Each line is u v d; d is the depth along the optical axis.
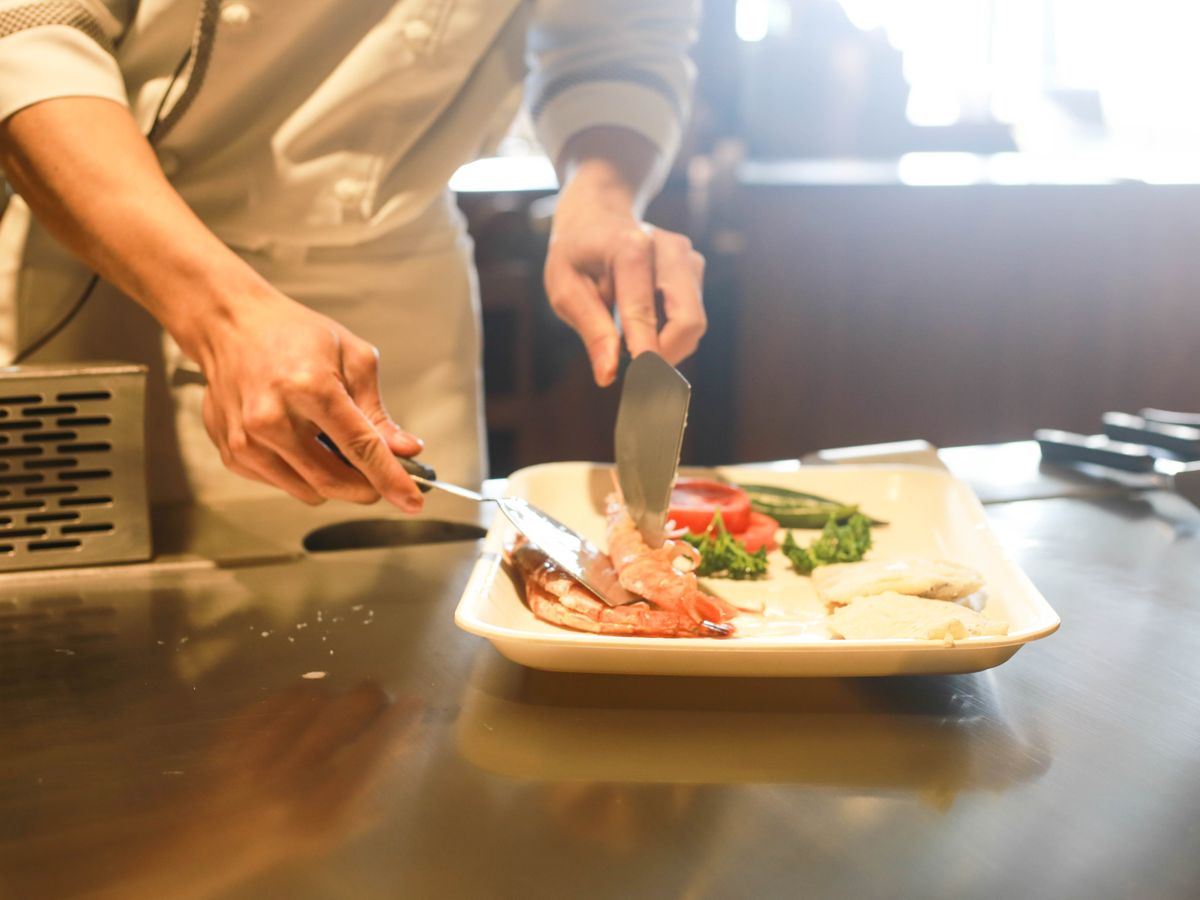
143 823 0.62
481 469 1.56
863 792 0.65
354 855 0.59
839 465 1.32
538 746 0.70
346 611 0.94
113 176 0.97
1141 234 3.54
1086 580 1.01
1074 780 0.67
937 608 0.82
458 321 1.50
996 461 1.42
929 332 3.58
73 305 1.35
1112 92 5.00
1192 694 0.78
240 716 0.75
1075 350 3.63
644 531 0.95
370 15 1.25
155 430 1.39
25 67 0.99
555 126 1.46
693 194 3.48
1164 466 1.37
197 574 1.03
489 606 0.83
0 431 1.01
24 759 0.69
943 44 4.95
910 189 3.45
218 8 1.17
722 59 4.00
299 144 1.29
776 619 0.93
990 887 0.56
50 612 0.94
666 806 0.64
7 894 0.56
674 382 0.91
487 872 0.58
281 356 0.88
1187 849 0.60
